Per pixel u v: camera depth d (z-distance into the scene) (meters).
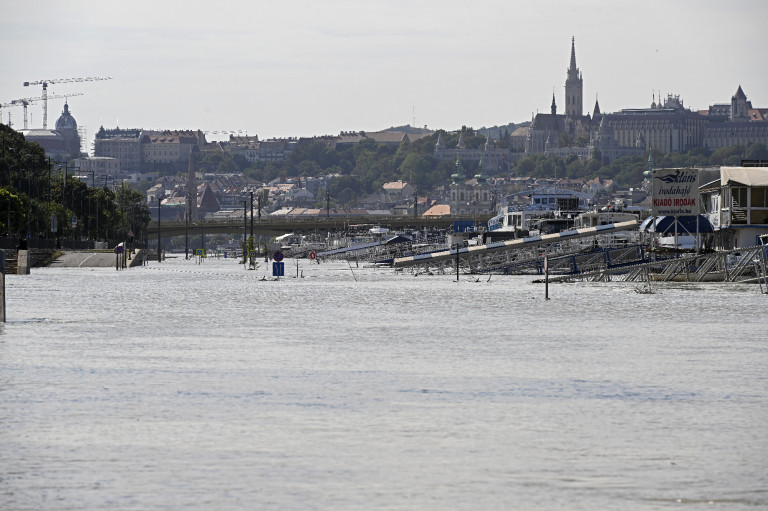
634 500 56.50
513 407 83.25
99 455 65.81
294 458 65.31
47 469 62.44
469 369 107.00
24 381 96.06
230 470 62.38
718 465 63.75
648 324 167.25
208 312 194.25
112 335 144.12
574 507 55.25
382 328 159.38
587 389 93.00
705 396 89.06
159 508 54.88
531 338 142.75
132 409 81.44
